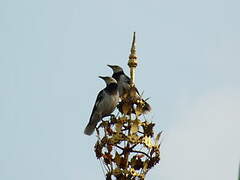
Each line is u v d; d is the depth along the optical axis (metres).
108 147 16.81
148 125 16.86
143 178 16.67
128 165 16.69
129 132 16.81
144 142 16.72
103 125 17.12
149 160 16.75
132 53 18.16
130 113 17.06
